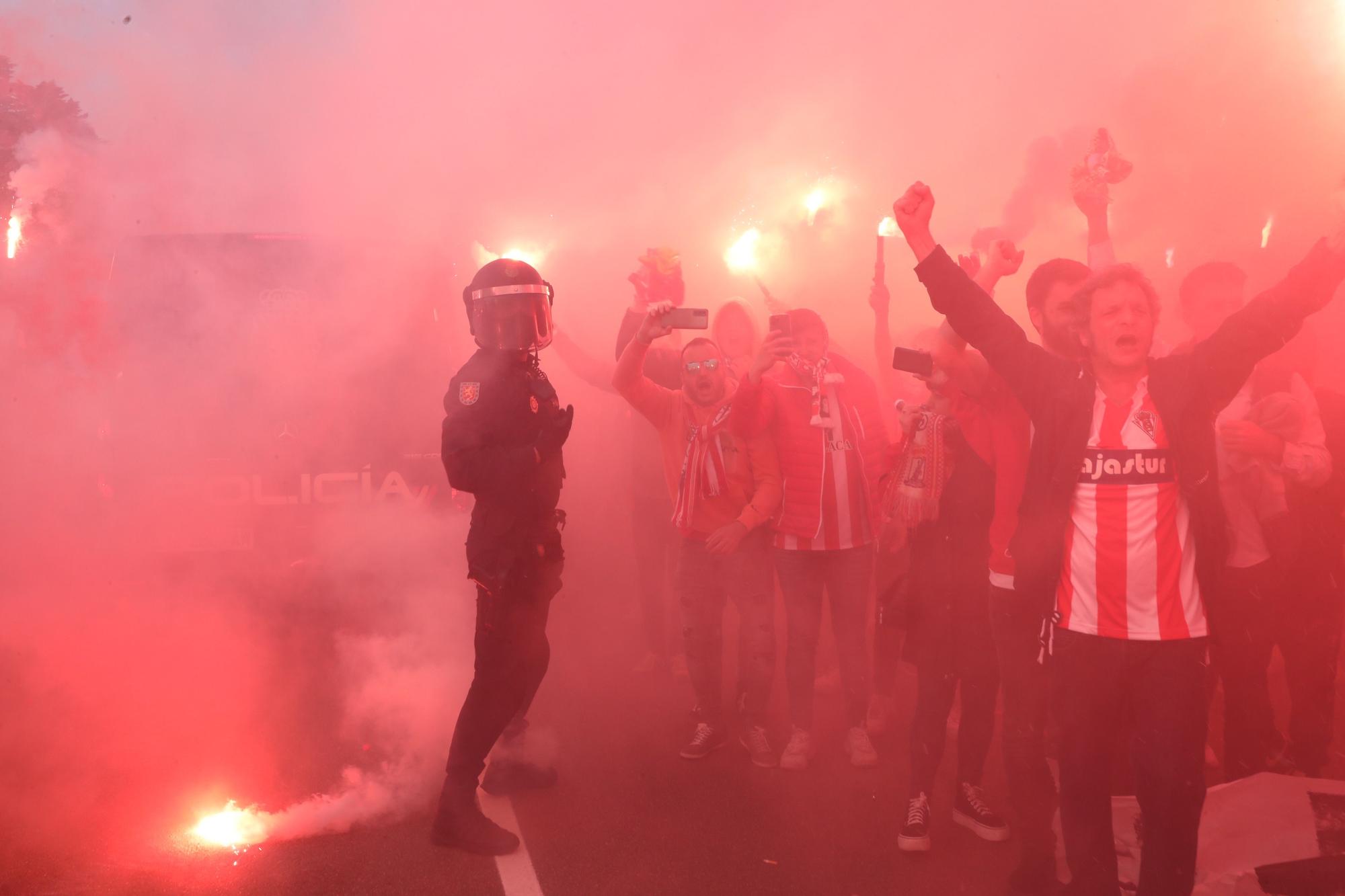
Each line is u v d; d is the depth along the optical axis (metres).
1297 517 3.30
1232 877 2.39
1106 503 2.35
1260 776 2.77
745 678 3.76
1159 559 2.32
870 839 3.15
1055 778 3.27
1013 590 2.78
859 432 3.71
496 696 3.06
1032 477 2.45
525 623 3.11
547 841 3.13
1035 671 2.79
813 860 3.02
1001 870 2.96
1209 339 2.33
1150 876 2.31
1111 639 2.34
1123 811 2.74
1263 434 3.01
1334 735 3.78
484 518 3.08
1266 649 3.26
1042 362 2.45
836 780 3.61
